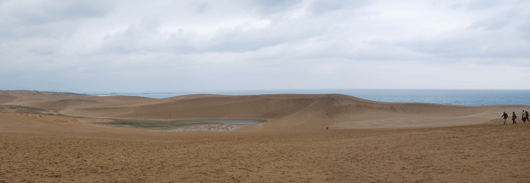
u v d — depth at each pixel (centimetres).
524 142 1202
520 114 5634
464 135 1742
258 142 1939
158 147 1638
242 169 993
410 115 6562
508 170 749
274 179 838
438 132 2166
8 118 2667
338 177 836
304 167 1003
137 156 1284
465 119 5275
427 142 1498
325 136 2381
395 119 5572
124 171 963
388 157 1107
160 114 8519
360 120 5662
